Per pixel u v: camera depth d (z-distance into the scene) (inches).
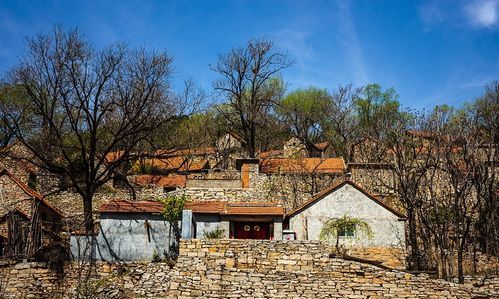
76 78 1353.3
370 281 1025.5
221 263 1082.1
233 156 2094.0
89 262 1149.7
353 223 1256.2
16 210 1321.4
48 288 1107.3
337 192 1289.4
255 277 1026.7
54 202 1631.4
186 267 1048.2
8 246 1152.2
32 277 1109.7
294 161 1734.7
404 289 1013.2
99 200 1640.0
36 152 1357.0
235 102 2102.6
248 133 2151.8
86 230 1183.6
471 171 1259.8
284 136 2354.8
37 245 1151.6
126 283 1090.7
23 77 1343.5
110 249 1167.6
